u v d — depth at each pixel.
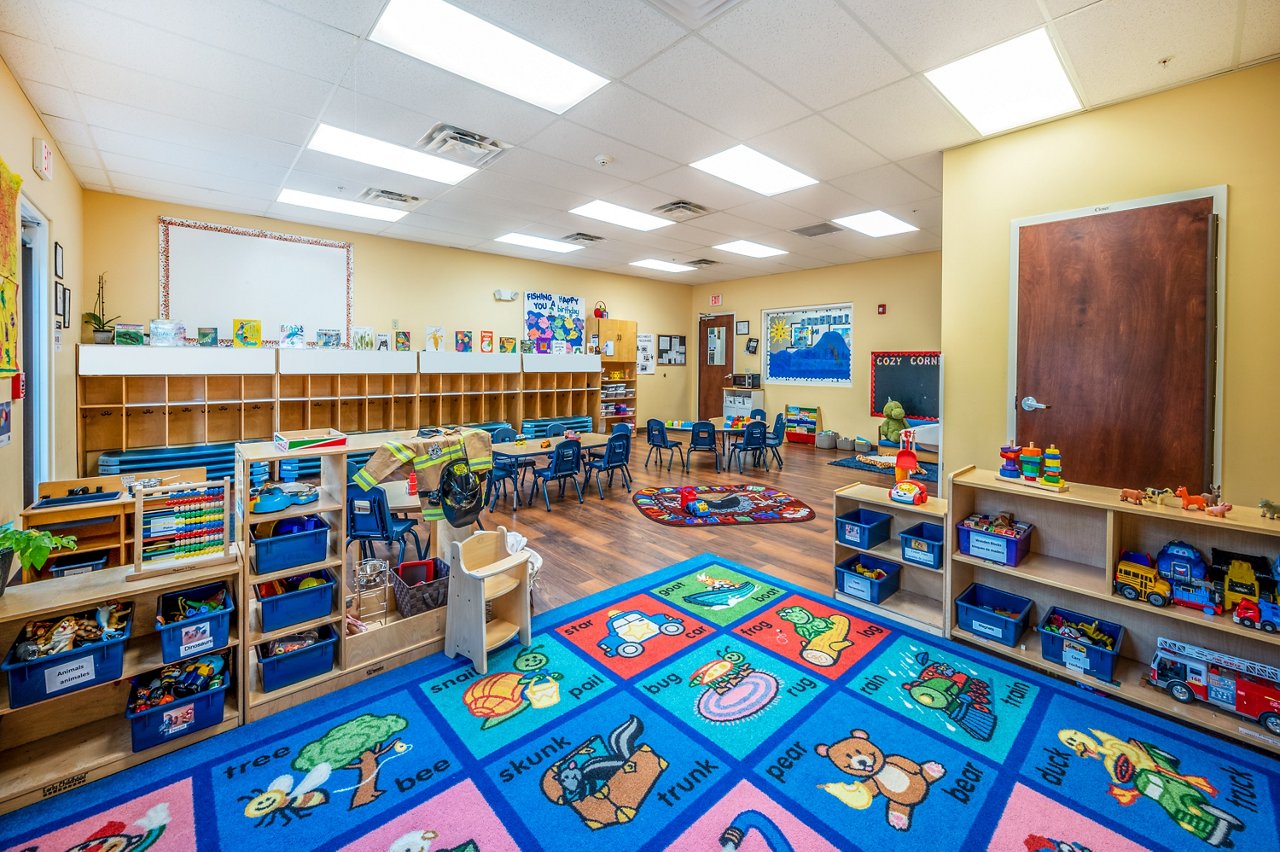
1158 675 2.22
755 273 9.73
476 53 2.80
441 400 7.15
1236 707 2.04
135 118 3.48
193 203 5.44
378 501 3.28
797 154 4.07
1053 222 3.37
